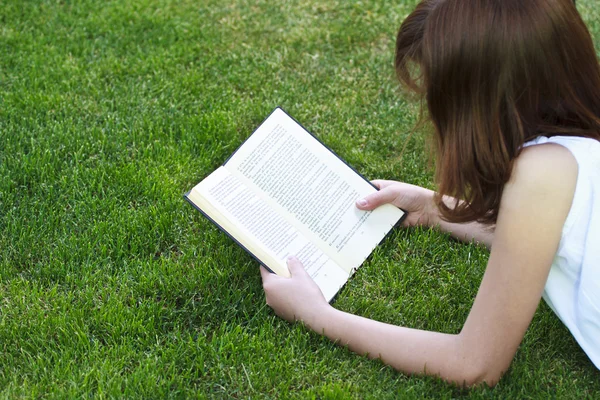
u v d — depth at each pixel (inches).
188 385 63.2
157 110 99.4
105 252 77.0
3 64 107.3
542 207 53.2
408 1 126.4
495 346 57.5
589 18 120.3
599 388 65.1
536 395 63.3
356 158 93.3
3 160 89.4
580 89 54.7
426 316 71.8
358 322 65.1
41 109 98.3
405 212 78.4
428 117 60.7
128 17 118.8
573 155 53.5
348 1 126.2
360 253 74.5
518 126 53.0
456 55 52.6
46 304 71.4
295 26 120.0
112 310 69.7
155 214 81.6
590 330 58.8
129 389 61.7
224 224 70.7
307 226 73.7
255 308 71.8
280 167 75.6
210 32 117.3
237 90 106.4
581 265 56.2
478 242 79.4
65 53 110.7
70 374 62.8
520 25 51.0
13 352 66.2
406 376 63.4
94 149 91.7
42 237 78.8
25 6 120.0
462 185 56.7
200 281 73.9
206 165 90.7
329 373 64.8
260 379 64.0
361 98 104.7
